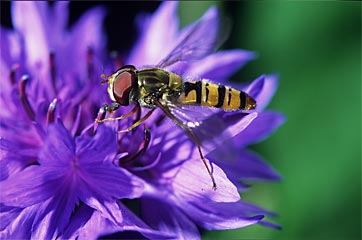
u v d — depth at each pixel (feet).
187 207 0.30
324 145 0.38
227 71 0.34
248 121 0.29
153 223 0.30
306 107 0.38
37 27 0.34
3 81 0.32
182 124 0.30
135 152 0.31
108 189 0.30
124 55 0.39
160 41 0.35
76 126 0.31
